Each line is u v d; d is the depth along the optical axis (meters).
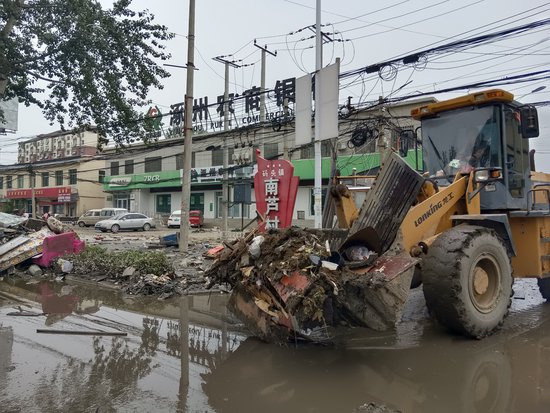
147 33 14.66
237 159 32.44
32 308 7.14
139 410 3.45
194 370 4.36
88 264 10.37
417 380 4.08
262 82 25.27
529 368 4.36
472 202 5.80
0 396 3.69
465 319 5.01
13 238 12.21
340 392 3.83
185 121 15.67
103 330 5.79
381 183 5.25
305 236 4.82
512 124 6.46
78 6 12.33
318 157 12.20
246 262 5.02
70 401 3.61
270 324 4.97
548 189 7.10
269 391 3.85
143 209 44.31
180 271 10.43
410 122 22.33
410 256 4.70
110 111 14.62
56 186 52.47
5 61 11.69
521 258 6.39
